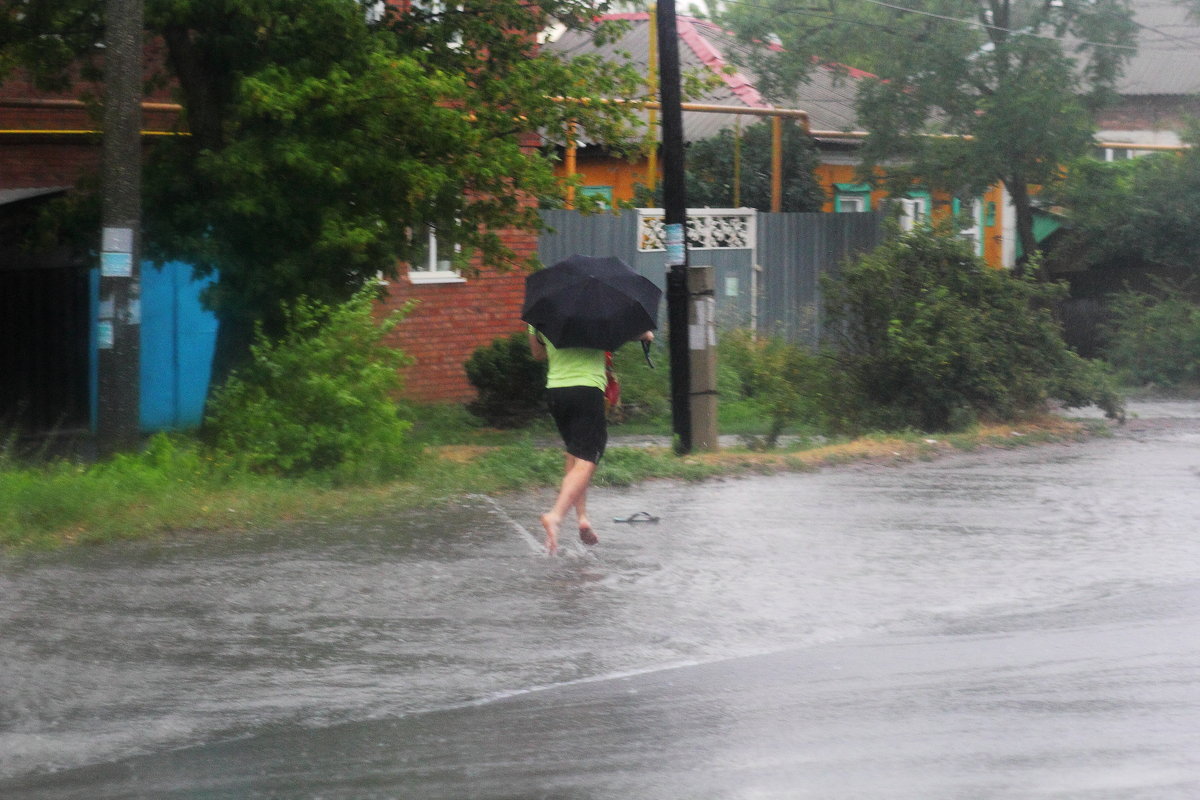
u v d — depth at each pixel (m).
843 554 14.09
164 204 21.03
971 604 12.05
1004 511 16.70
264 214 19.86
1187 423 27.97
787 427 26.81
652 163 39.62
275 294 20.91
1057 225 48.41
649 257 34.12
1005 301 26.06
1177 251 41.50
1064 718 8.84
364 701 9.29
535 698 9.36
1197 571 13.37
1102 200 41.59
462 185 21.78
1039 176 38.00
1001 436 23.97
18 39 20.80
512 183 22.42
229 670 9.95
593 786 7.66
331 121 19.91
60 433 26.42
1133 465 21.06
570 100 22.36
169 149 21.38
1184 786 7.55
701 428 22.02
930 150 38.28
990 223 53.47
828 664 10.19
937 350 24.83
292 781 7.76
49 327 26.73
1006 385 25.81
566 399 14.08
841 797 7.44
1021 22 39.09
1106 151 65.62
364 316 19.41
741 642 10.80
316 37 20.16
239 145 19.61
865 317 26.08
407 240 22.03
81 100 22.02
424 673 9.92
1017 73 36.91
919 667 10.09
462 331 32.31
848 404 25.70
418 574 12.91
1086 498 17.72
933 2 38.09
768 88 40.62
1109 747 8.23
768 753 8.20
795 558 13.88
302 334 20.28
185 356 27.92
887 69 38.59
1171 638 10.93
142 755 8.21
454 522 15.56
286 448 18.39
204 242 20.38
